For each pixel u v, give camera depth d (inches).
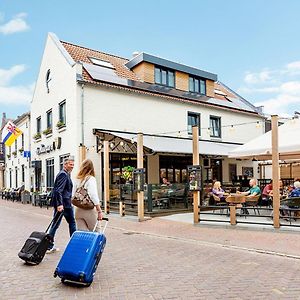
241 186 739.4
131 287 207.5
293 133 481.1
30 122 986.1
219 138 898.1
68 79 718.5
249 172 969.5
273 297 191.9
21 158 1088.2
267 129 1032.2
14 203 910.4
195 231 415.5
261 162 888.9
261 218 487.5
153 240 369.7
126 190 604.4
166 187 594.6
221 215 532.7
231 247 327.0
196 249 320.2
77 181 253.0
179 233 406.0
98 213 244.7
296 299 189.2
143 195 526.3
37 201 806.5
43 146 852.0
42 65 874.8
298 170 860.6
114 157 720.3
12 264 253.8
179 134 813.9
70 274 205.2
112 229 449.7
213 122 898.7
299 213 469.1
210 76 932.0
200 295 194.9
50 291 199.2
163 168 796.0
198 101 857.5
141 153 522.3
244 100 1062.4
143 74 800.3
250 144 505.7
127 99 734.5
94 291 199.8
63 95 742.5
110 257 284.7
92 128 683.4
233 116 937.5
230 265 260.4
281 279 224.5
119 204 585.3
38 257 251.3
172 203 606.2
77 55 797.2
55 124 783.1
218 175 901.2
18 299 187.6
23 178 1072.8
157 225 472.1
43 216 602.2
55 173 781.9
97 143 680.4
